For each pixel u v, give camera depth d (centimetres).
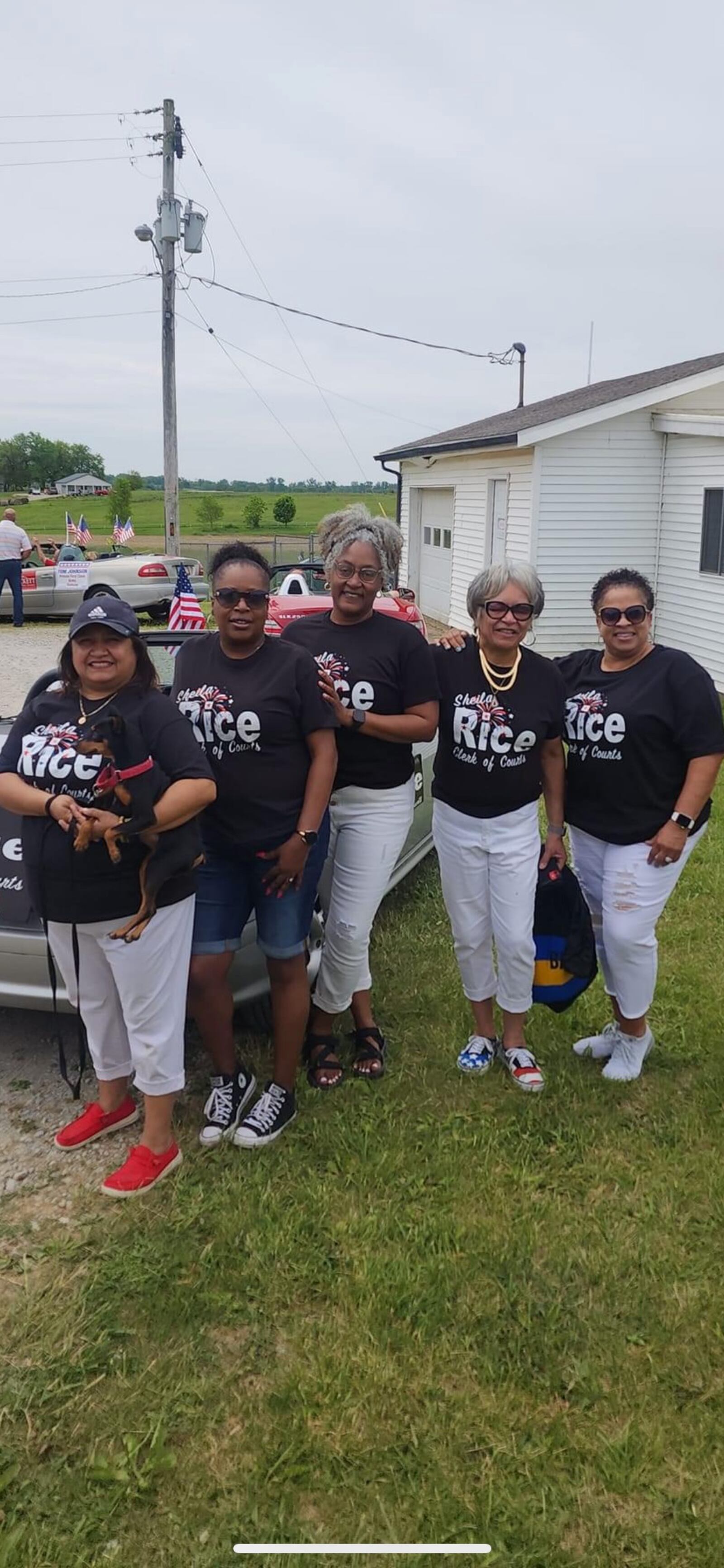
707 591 1166
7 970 319
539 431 1208
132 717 264
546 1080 348
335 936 332
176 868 264
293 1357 235
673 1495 203
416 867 545
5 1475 206
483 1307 249
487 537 1473
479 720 317
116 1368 232
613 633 313
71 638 261
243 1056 359
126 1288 254
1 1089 347
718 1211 283
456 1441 214
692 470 1189
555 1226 278
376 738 312
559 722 322
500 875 330
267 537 3947
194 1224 277
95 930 273
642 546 1284
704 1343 239
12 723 403
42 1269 262
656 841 316
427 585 1877
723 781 747
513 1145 313
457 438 1638
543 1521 197
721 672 1144
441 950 450
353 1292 253
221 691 283
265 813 287
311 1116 325
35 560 1867
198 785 261
